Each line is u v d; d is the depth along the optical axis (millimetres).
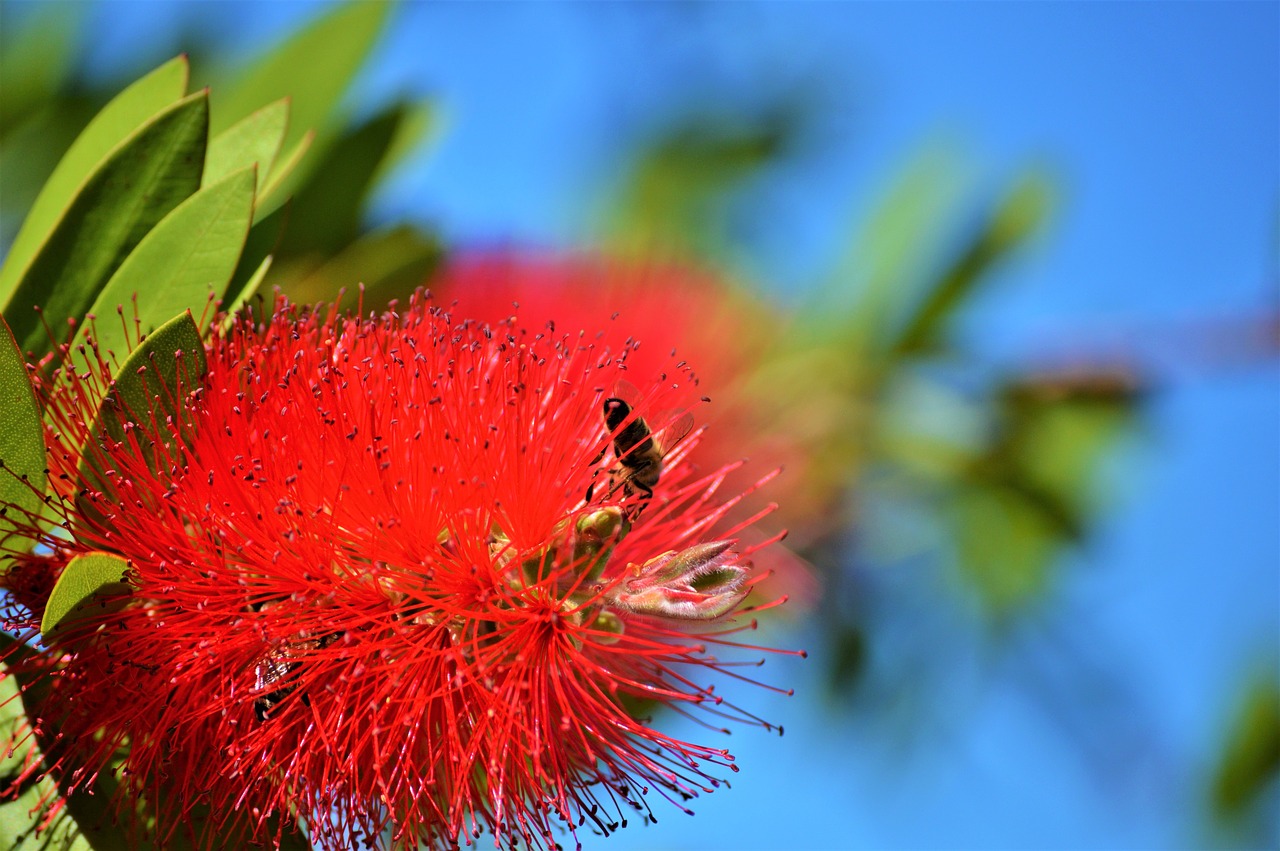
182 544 481
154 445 479
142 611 482
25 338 488
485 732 486
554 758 485
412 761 483
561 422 495
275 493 483
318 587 484
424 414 488
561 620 489
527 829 486
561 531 489
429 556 487
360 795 484
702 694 490
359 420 487
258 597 484
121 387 476
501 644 486
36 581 483
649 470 500
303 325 491
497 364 494
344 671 483
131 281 488
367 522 486
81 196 492
